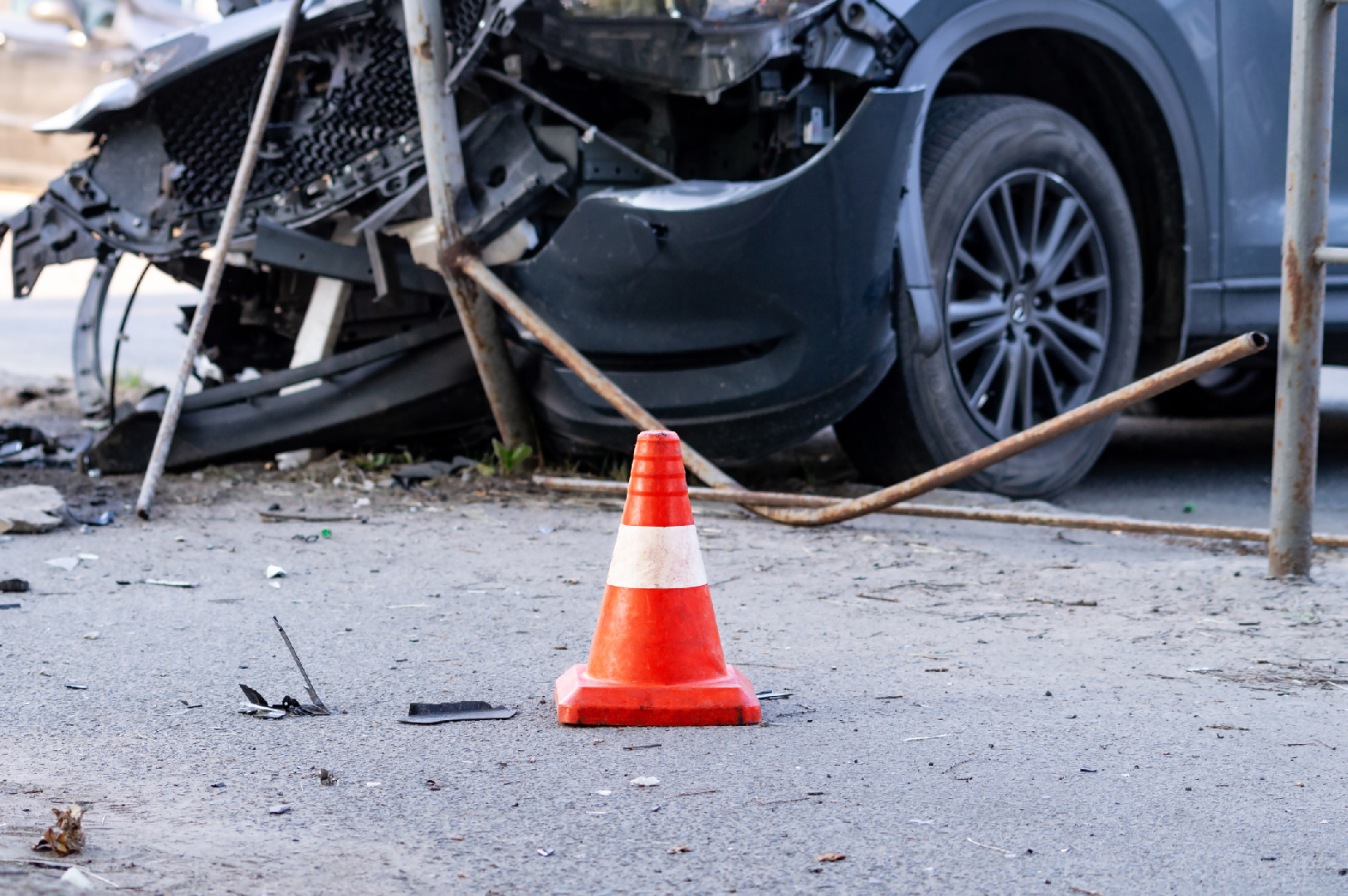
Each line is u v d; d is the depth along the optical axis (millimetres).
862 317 5371
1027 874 1996
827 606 3973
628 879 1950
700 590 2865
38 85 18906
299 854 2006
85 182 6473
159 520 5148
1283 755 2588
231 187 6180
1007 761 2533
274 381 6090
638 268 5262
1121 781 2424
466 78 5312
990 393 6383
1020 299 6113
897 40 5551
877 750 2596
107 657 3240
